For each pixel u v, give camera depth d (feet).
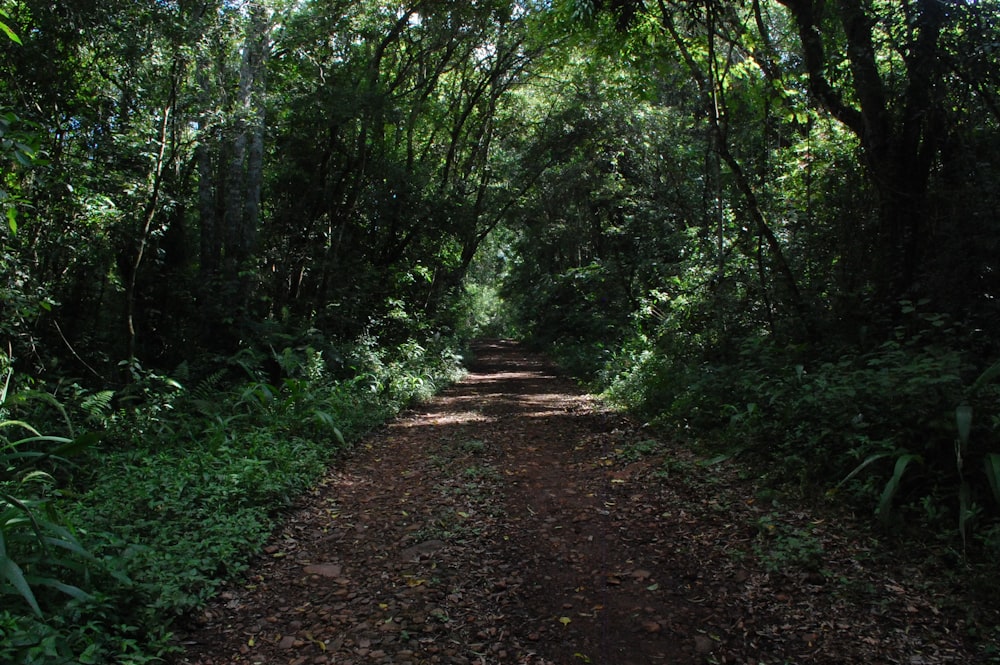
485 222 76.84
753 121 45.44
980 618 11.59
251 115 40.75
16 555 12.01
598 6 32.48
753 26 43.78
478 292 145.89
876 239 32.37
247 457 22.84
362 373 42.47
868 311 28.84
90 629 11.39
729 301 38.06
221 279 44.24
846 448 18.42
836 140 37.50
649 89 45.47
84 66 31.32
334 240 55.77
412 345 55.42
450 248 70.33
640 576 14.79
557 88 72.13
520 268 118.62
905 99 28.40
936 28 25.62
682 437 26.58
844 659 10.99
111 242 35.76
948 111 27.73
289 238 53.57
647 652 11.78
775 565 14.26
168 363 42.86
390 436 31.91
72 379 30.45
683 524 17.52
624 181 64.39
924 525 14.85
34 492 17.34
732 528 16.78
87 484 20.52
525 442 29.73
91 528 15.29
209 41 33.96
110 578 12.73
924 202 28.53
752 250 39.70
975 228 25.94
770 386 25.46
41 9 27.58
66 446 15.07
